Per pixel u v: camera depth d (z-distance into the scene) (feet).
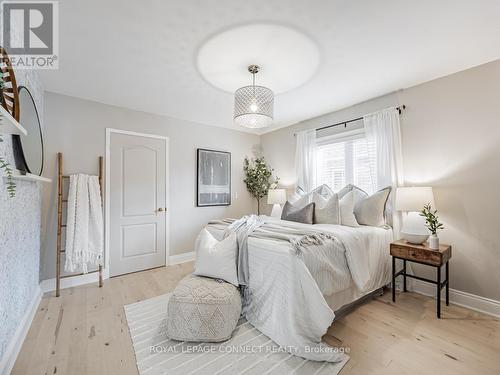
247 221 8.76
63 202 9.38
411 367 4.98
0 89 4.48
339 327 6.44
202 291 6.01
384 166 9.52
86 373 4.84
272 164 15.29
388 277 8.70
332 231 7.46
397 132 9.20
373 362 5.11
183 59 7.15
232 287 6.39
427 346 5.65
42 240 8.82
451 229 8.00
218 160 14.14
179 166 12.65
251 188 15.34
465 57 7.13
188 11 5.26
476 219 7.54
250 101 7.18
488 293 7.27
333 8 5.20
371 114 9.96
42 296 8.45
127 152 11.00
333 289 6.34
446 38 6.25
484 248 7.38
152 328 6.44
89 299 8.24
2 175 4.60
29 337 6.03
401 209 8.23
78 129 9.77
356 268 6.91
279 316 5.68
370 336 6.04
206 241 7.41
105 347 5.65
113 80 8.43
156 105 10.82
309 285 5.49
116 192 10.62
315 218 9.56
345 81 8.56
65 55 6.89
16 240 5.52
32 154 6.81
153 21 5.56
